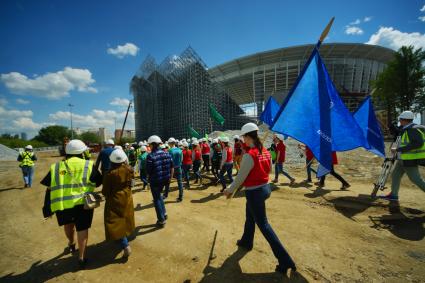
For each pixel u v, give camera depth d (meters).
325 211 5.17
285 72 47.09
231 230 4.31
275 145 8.06
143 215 5.34
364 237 3.88
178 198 6.48
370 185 7.20
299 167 10.55
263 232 2.86
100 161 6.62
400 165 4.93
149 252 3.62
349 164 10.02
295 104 3.91
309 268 3.03
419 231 4.02
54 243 4.12
